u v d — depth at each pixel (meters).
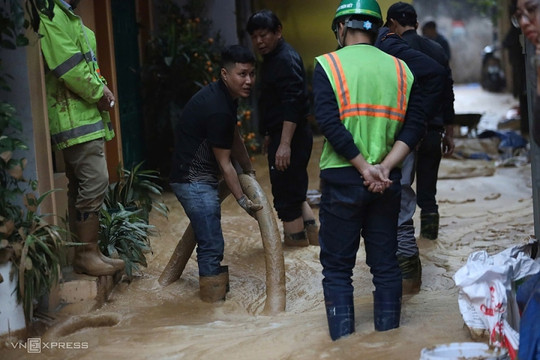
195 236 6.88
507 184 11.80
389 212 5.33
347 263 5.36
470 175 12.44
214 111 6.46
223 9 12.83
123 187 7.89
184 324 6.18
